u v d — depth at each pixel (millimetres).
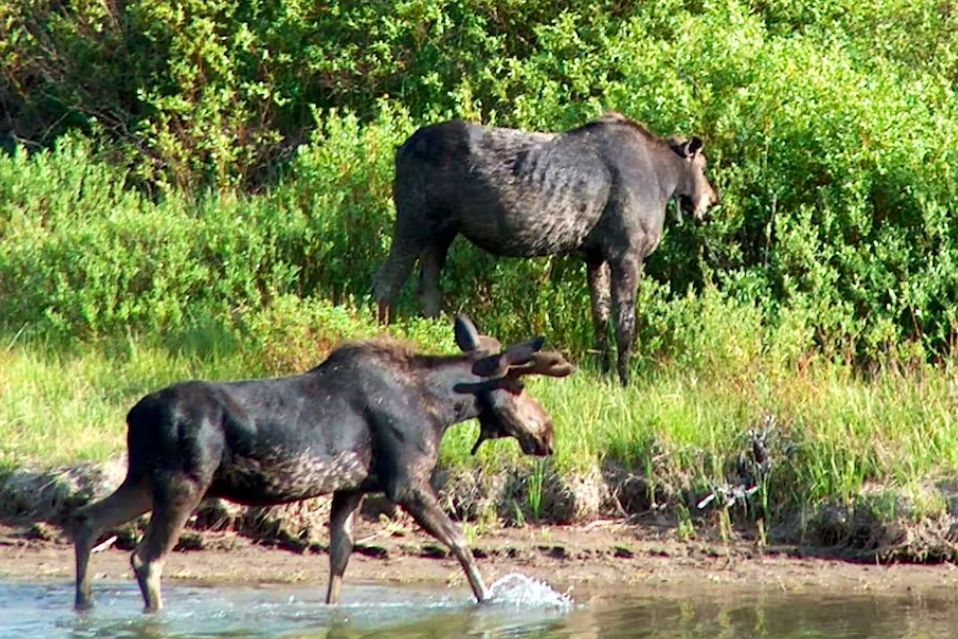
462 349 35969
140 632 32625
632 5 59562
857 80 52906
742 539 40406
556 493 41250
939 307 49438
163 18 61781
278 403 33906
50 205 55469
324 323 46250
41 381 45125
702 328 48062
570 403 44031
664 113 52125
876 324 48469
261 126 61844
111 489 40281
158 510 33219
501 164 46531
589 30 58719
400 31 61281
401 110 57688
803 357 46625
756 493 41125
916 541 39188
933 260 49875
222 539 39906
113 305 49750
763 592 36688
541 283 50656
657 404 43656
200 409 33219
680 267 51875
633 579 37844
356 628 33219
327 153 54156
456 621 33906
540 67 58031
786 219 49812
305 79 62656
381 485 34844
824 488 40625
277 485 33875
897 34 61625
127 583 36875
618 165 47188
